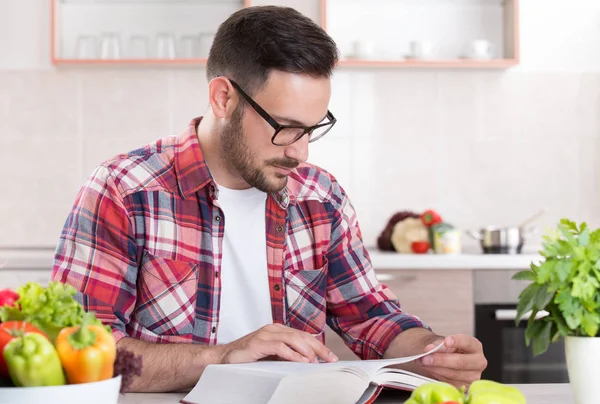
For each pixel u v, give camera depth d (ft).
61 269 5.43
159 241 5.61
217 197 5.71
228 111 5.30
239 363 4.65
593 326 3.50
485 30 12.93
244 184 5.79
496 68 12.88
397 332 5.62
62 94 12.61
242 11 5.37
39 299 3.19
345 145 12.91
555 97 13.00
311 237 6.02
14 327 3.05
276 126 5.09
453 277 11.05
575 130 13.01
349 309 6.04
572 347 3.60
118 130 12.69
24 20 12.59
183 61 12.23
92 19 12.63
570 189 13.01
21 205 12.60
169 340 5.59
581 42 13.03
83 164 12.66
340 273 6.12
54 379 2.96
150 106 12.69
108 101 12.66
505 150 12.96
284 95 5.04
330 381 3.95
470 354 4.91
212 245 5.71
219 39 5.39
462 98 12.94
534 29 13.00
